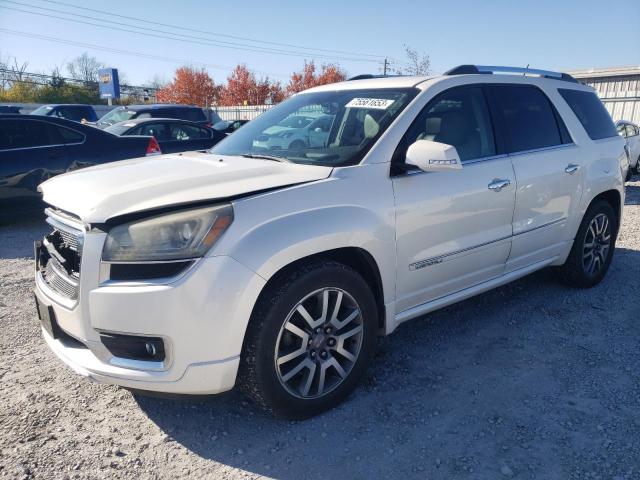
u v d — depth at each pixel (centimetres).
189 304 244
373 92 367
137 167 322
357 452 264
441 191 331
